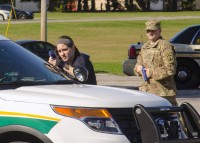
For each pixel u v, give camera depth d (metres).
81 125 13.56
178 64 41.00
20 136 13.91
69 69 18.22
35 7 192.38
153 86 19.39
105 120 13.70
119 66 57.94
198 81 41.03
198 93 38.75
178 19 138.62
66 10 190.38
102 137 13.54
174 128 14.66
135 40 94.25
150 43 19.56
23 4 191.00
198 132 14.74
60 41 18.30
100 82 44.69
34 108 13.76
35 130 13.61
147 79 19.41
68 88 14.97
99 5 194.88
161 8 192.62
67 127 13.53
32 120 13.67
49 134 13.52
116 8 193.00
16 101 13.98
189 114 14.91
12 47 16.44
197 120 14.77
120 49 81.12
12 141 14.02
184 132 14.90
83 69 16.83
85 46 85.31
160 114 14.53
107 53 75.88
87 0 191.62
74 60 18.53
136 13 172.25
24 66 15.94
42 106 13.75
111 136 13.61
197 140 14.48
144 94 15.28
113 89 15.50
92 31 110.25
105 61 65.62
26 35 100.00
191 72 40.97
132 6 192.62
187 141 14.34
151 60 19.36
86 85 15.89
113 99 14.20
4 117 13.89
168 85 19.42
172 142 14.09
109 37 99.56
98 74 50.75
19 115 13.79
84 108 13.71
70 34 104.19
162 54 19.23
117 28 116.62
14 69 15.70
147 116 13.85
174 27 118.62
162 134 14.38
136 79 46.97
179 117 15.05
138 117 13.95
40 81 15.66
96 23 126.50
